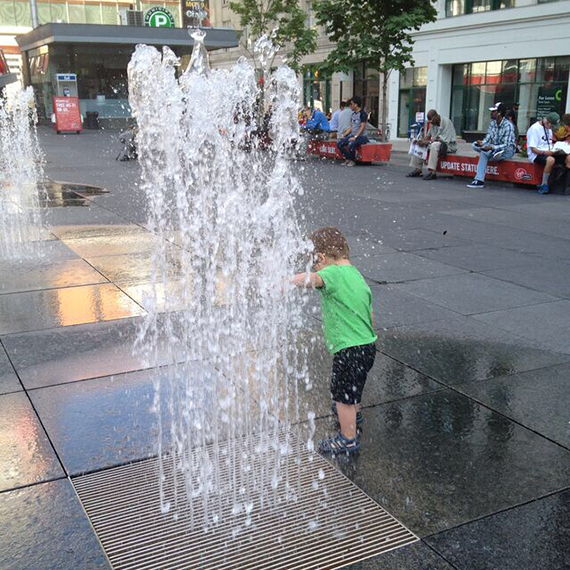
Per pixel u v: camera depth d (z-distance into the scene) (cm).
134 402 388
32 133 3100
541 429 364
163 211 1005
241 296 579
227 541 271
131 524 281
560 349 478
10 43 4794
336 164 1816
